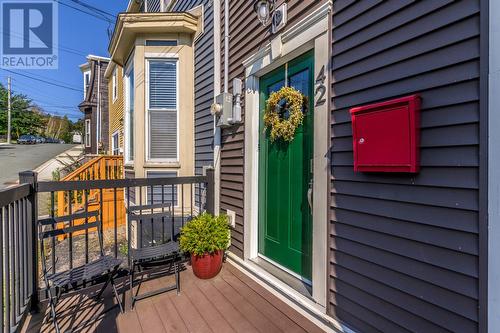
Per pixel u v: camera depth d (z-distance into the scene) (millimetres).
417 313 1427
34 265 2219
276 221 2746
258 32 2777
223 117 3201
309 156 2334
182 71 4539
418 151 1411
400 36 1512
